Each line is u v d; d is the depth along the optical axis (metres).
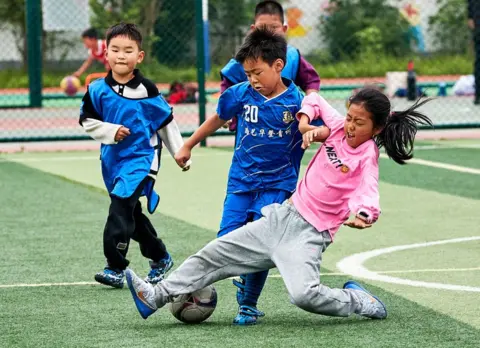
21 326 8.75
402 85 36.78
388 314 9.01
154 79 40.78
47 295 10.02
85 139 24.17
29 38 29.70
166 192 17.34
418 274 10.85
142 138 10.59
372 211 8.09
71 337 8.34
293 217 8.53
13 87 42.91
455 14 49.28
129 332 8.49
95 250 12.43
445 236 13.19
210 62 43.88
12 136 26.78
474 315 8.93
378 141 8.58
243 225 9.19
